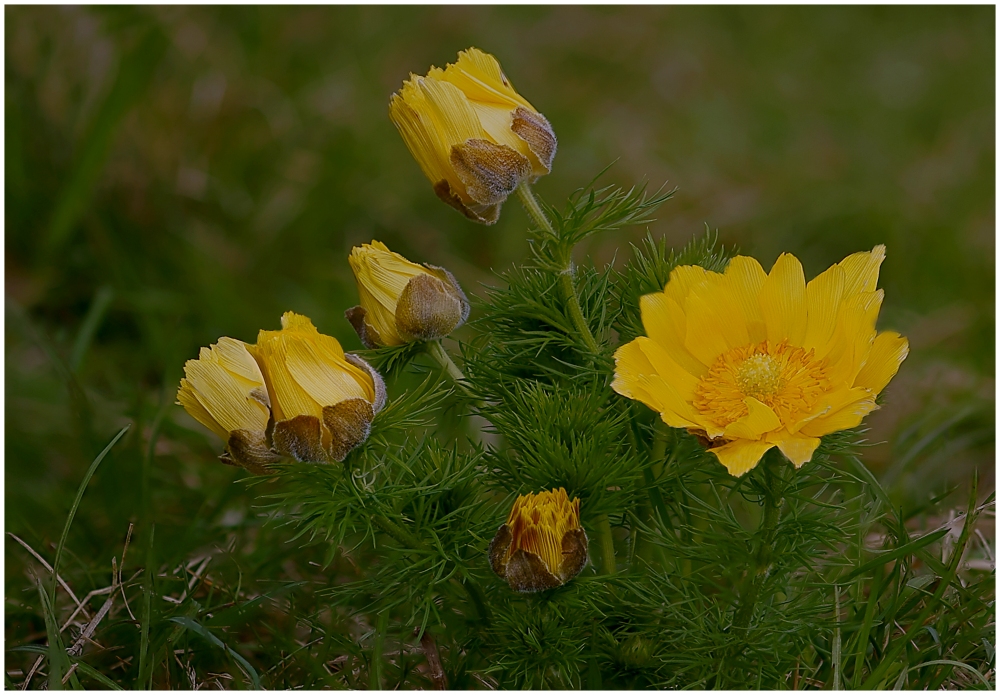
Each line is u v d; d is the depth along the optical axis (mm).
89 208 1122
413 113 801
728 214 1240
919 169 1341
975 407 944
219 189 1202
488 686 827
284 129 1286
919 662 827
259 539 875
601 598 815
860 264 794
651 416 839
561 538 781
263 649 840
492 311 833
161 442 941
